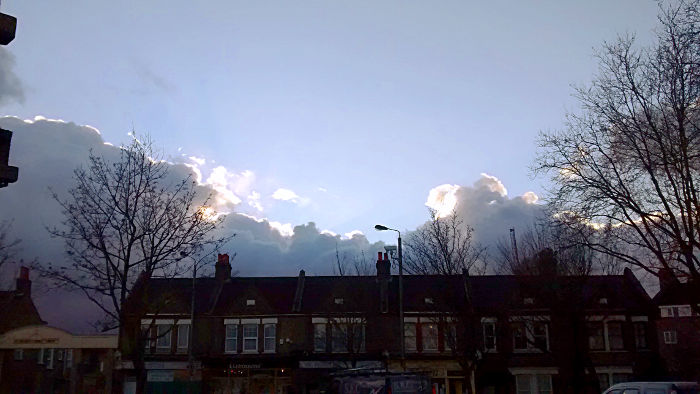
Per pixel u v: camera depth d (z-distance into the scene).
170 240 25.91
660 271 24.89
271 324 46.47
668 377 44.56
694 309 23.75
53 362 49.75
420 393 20.41
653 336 45.38
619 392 19.88
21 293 45.28
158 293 33.09
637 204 23.94
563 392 40.56
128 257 25.16
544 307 40.91
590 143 24.77
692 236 21.88
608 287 46.31
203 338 46.22
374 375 20.41
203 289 49.44
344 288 46.56
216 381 45.44
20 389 44.56
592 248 25.14
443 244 37.59
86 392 34.88
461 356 36.19
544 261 36.84
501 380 44.62
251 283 50.56
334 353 44.94
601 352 44.84
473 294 46.59
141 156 32.34
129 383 44.22
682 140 22.08
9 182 12.16
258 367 44.78
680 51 22.03
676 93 22.19
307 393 44.09
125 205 25.53
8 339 25.92
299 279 49.75
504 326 40.75
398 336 45.50
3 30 12.26
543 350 39.78
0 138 12.05
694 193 21.97
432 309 44.62
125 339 26.89
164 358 45.12
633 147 23.44
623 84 23.70
